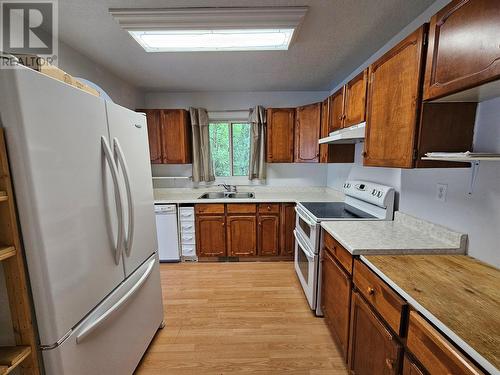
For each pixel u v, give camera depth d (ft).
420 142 3.94
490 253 3.74
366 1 4.66
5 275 2.66
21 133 2.48
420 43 3.73
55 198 2.85
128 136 4.60
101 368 3.74
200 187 11.68
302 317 6.60
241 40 5.91
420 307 2.73
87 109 3.42
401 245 4.39
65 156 3.00
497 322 2.44
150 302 5.51
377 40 6.18
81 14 4.94
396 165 4.42
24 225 2.62
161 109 10.28
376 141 5.09
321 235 6.29
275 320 6.49
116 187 3.92
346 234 5.08
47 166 2.75
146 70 8.14
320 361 5.21
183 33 5.47
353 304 4.43
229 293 7.79
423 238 4.79
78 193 3.22
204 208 9.98
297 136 10.20
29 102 2.53
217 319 6.55
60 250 2.93
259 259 10.41
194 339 5.84
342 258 4.95
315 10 4.94
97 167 3.62
